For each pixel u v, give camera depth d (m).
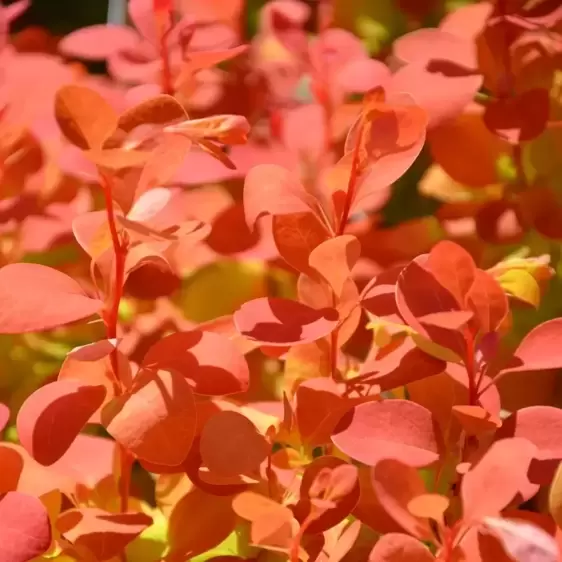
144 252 0.44
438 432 0.43
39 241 0.50
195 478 0.43
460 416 0.43
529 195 0.50
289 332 0.43
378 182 0.44
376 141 0.44
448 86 0.49
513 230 0.50
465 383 0.45
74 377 0.44
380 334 0.47
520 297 0.46
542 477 0.42
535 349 0.44
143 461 0.44
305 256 0.45
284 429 0.45
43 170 0.52
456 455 0.45
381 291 0.44
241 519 0.44
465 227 0.52
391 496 0.41
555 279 0.52
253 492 0.43
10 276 0.43
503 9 0.51
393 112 0.44
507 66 0.51
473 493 0.41
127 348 0.48
